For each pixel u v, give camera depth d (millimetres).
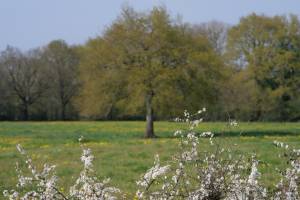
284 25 73562
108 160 22375
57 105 97625
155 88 44219
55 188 7465
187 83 45000
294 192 7211
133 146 29641
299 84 72625
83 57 48156
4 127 62031
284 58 70938
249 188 7086
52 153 26156
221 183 7145
